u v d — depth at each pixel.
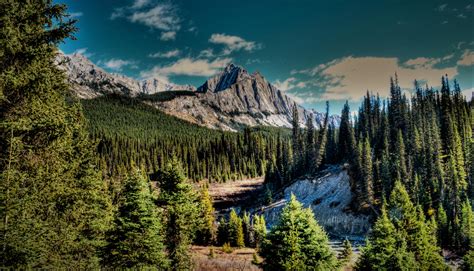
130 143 172.88
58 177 12.11
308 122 132.75
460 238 53.06
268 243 18.81
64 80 12.52
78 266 15.24
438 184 69.12
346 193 84.44
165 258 21.28
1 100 10.23
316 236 18.47
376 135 113.31
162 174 25.11
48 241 11.29
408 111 108.00
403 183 71.31
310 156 117.31
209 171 164.12
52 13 11.66
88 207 17.56
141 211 20.69
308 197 94.19
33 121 10.84
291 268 17.66
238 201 115.94
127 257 19.75
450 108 103.81
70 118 13.79
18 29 10.56
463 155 79.88
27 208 10.23
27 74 10.59
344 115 123.31
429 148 75.88
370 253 26.27
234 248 52.50
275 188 117.62
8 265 9.28
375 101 131.25
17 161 10.56
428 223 36.84
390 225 26.36
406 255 25.36
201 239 56.47
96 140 18.20
